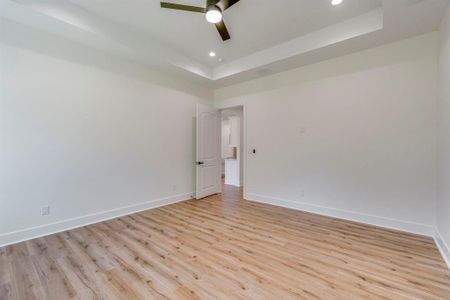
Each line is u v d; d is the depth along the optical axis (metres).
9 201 2.37
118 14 2.62
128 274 1.83
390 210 2.83
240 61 3.88
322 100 3.40
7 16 2.27
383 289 1.63
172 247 2.32
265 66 3.62
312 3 2.41
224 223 3.04
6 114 2.34
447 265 1.95
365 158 3.01
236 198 4.52
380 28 2.47
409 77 2.68
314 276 1.80
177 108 4.23
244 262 2.02
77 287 1.66
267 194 4.12
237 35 3.10
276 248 2.29
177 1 2.38
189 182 4.50
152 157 3.80
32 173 2.52
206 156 4.61
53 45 2.65
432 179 2.55
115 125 3.28
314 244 2.38
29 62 2.48
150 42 3.21
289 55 3.25
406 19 2.30
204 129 4.55
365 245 2.35
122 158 3.38
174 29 2.96
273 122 4.01
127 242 2.44
